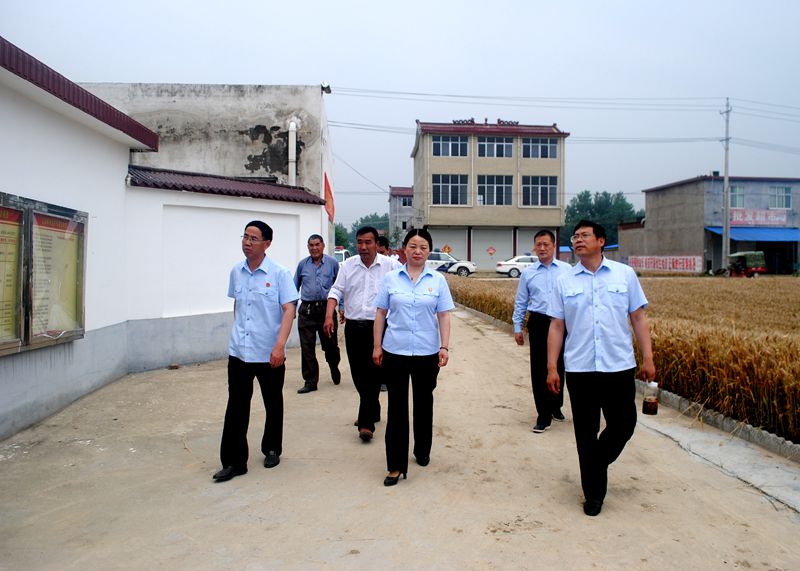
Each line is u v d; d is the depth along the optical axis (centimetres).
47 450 514
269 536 364
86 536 364
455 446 543
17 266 534
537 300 590
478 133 4559
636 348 788
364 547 350
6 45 461
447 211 4603
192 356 888
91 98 614
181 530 372
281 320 475
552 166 4647
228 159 1520
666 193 4941
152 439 550
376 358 470
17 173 541
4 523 380
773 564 330
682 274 4378
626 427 395
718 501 417
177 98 1519
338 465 489
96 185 704
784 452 512
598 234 402
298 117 1523
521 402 708
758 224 4609
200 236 900
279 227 1027
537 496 426
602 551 345
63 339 616
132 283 809
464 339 1229
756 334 788
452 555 340
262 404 691
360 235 573
